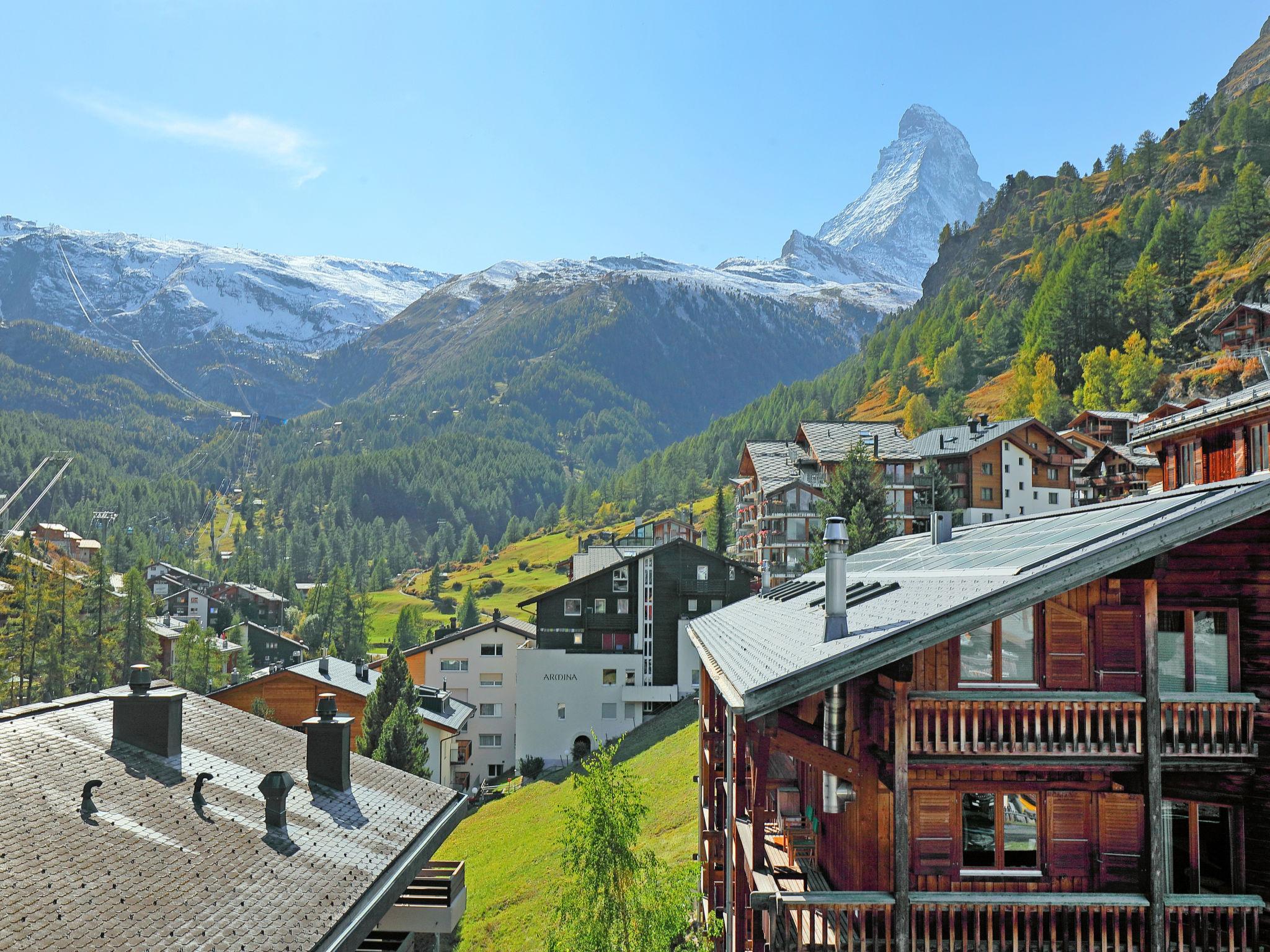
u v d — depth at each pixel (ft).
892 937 42.83
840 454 290.76
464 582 652.89
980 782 45.47
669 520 395.75
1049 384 481.87
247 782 52.03
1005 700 42.65
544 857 126.41
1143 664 43.47
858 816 46.57
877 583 57.98
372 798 58.29
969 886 44.83
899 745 42.52
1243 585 45.16
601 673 231.09
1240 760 43.73
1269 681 44.47
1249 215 540.52
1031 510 325.21
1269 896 43.32
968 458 319.47
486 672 248.73
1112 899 42.42
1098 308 539.29
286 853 44.55
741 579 231.91
